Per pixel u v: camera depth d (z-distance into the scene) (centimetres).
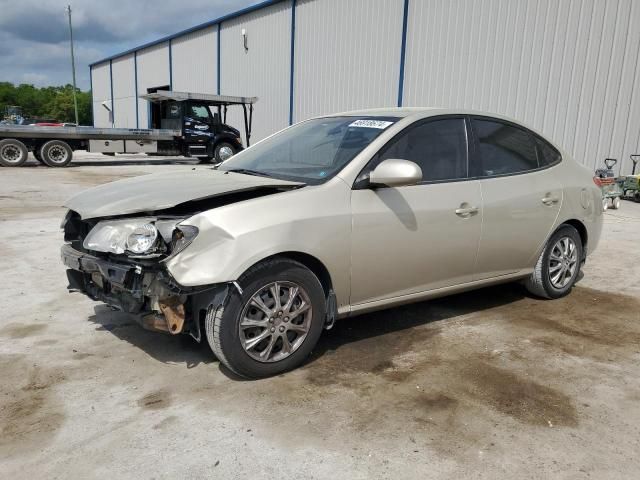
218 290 314
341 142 392
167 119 2175
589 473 254
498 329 428
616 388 337
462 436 281
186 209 338
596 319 455
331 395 319
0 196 1148
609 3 1152
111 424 286
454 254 402
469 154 418
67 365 351
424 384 335
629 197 1170
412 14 1584
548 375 352
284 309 333
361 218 350
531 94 1304
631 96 1143
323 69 1966
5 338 392
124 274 312
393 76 1672
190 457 260
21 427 282
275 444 271
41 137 1900
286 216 324
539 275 482
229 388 325
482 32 1395
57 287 509
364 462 258
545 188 461
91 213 338
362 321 438
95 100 4566
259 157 433
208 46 2742
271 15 2223
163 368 348
